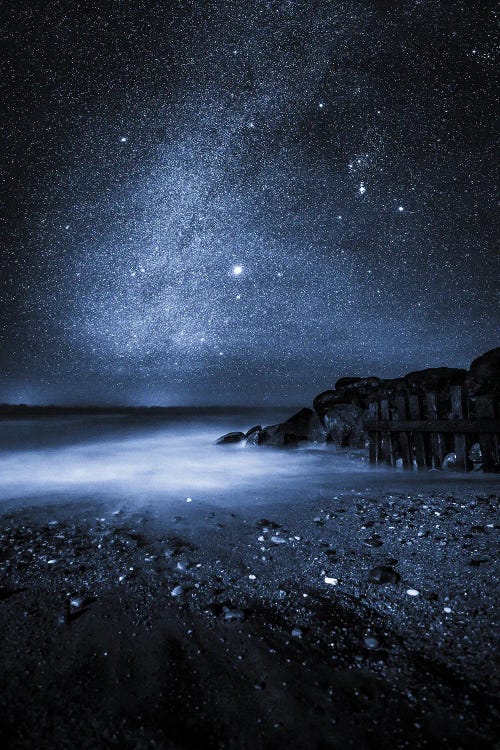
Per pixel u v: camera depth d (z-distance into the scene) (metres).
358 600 2.80
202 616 2.65
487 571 3.03
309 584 3.04
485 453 6.29
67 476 7.96
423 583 2.96
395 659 2.23
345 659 2.24
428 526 4.03
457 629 2.45
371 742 1.73
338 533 3.98
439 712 1.88
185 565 3.39
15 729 1.81
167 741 1.74
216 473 7.82
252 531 4.15
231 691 2.02
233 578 3.16
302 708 1.91
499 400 6.22
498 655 2.21
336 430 9.26
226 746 1.72
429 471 6.76
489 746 1.71
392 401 7.93
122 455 11.03
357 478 6.65
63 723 1.84
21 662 2.24
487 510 4.37
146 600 2.87
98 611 2.74
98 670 2.17
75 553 3.73
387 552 3.50
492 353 7.07
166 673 2.14
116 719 1.86
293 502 5.21
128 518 4.76
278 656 2.26
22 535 4.30
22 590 3.07
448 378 7.89
